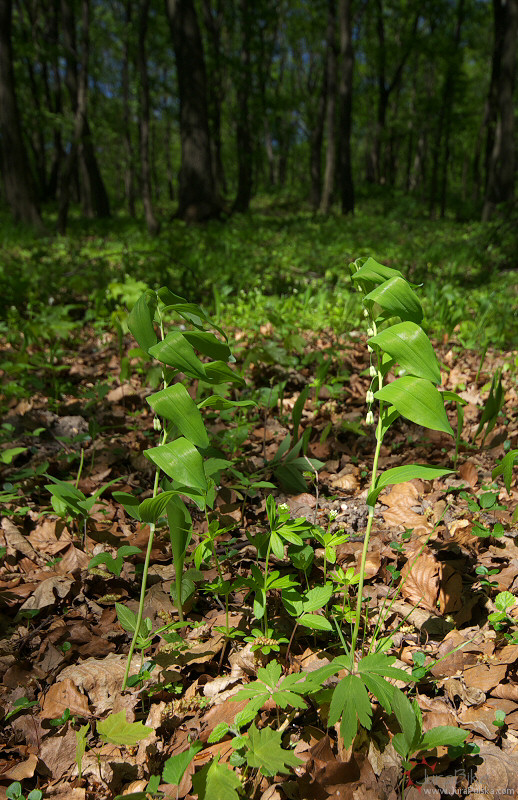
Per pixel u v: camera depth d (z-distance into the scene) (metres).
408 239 14.66
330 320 6.02
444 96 25.70
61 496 2.18
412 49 26.80
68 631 2.09
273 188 36.75
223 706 1.70
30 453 3.43
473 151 43.53
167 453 1.37
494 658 1.82
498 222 11.46
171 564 2.48
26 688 1.86
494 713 1.62
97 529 2.72
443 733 1.38
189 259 8.52
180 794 1.49
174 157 51.81
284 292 7.49
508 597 1.90
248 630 2.02
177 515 1.66
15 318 5.95
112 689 1.83
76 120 14.30
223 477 3.00
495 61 19.50
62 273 7.87
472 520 2.61
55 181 30.08
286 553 2.45
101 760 1.62
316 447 3.41
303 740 1.58
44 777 1.60
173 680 1.83
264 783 1.48
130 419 4.00
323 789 1.43
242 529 2.68
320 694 1.59
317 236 14.40
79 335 5.93
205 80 17.59
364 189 29.30
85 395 4.15
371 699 1.68
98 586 2.36
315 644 1.97
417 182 35.53
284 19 32.88
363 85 35.38
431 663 1.84
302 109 37.94
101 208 24.38
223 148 40.28
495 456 3.30
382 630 2.00
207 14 21.50
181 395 1.38
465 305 6.38
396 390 1.31
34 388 4.37
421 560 2.24
